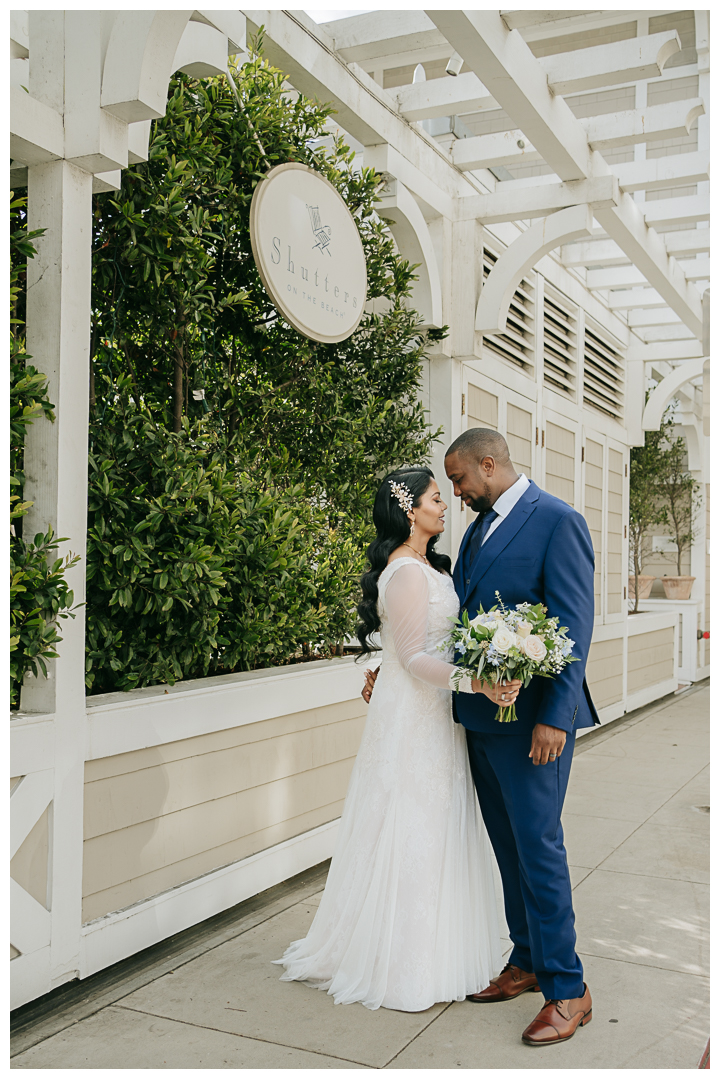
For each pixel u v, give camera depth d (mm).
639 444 8742
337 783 3777
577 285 7090
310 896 3322
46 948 2346
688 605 10867
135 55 2314
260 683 3238
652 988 2582
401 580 2578
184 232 2928
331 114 3920
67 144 2393
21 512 2271
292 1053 2174
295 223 3492
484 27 3416
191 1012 2400
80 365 2469
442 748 2584
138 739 2662
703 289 7449
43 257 2412
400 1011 2424
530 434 6191
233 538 3061
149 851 2744
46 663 2377
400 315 4309
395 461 4227
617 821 4449
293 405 3941
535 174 7422
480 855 2654
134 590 2816
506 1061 2137
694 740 6887
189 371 3449
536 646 2148
